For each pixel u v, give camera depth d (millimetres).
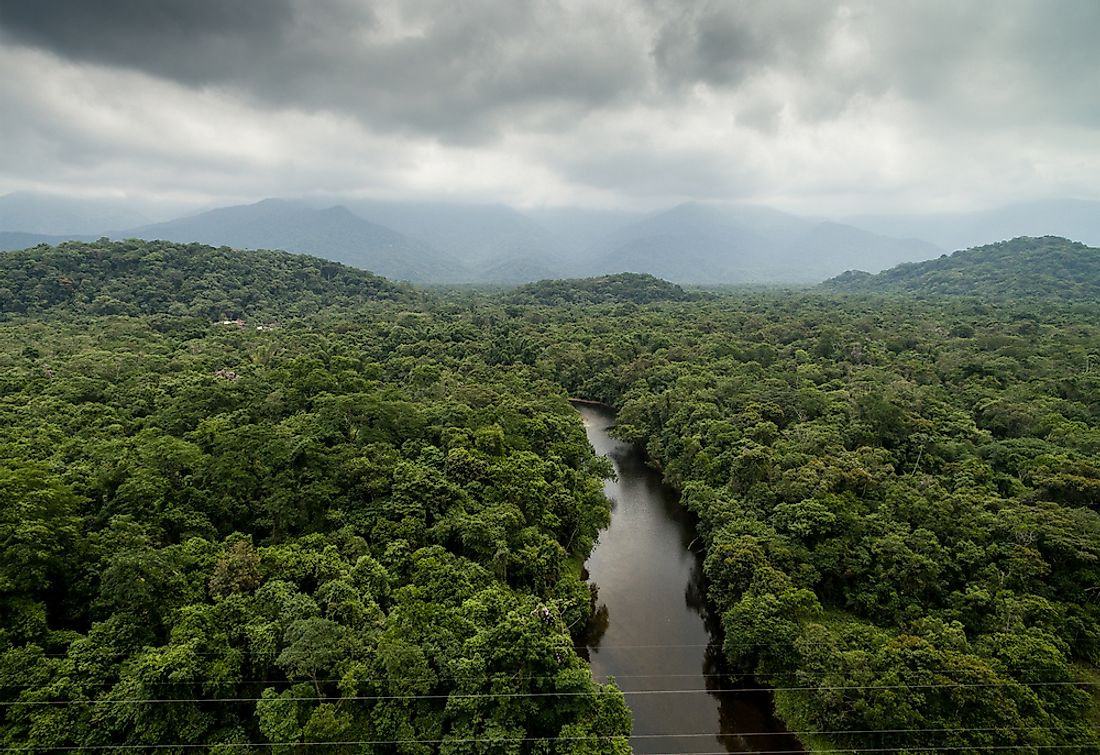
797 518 54906
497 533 49344
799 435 73750
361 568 41812
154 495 43625
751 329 160625
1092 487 54562
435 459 58750
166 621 34625
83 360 91375
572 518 61188
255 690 33469
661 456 88500
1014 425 81312
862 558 50812
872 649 42031
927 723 36125
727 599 50906
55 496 37219
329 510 49500
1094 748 34750
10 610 32688
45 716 29062
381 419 63344
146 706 29969
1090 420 82250
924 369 112250
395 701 33219
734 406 90375
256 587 38625
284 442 53188
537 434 76188
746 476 64375
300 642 32500
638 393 109500
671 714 43719
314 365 85000
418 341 136250
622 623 54219
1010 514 52469
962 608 46188
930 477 63438
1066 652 41500
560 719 35625
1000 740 34781
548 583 52031
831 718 38969
